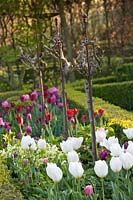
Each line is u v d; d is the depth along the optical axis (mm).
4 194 4672
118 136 7406
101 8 21062
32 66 9422
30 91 13688
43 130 7773
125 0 20172
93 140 6219
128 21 20391
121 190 4930
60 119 8867
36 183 5590
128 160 4730
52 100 9273
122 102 15047
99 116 8477
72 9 19172
